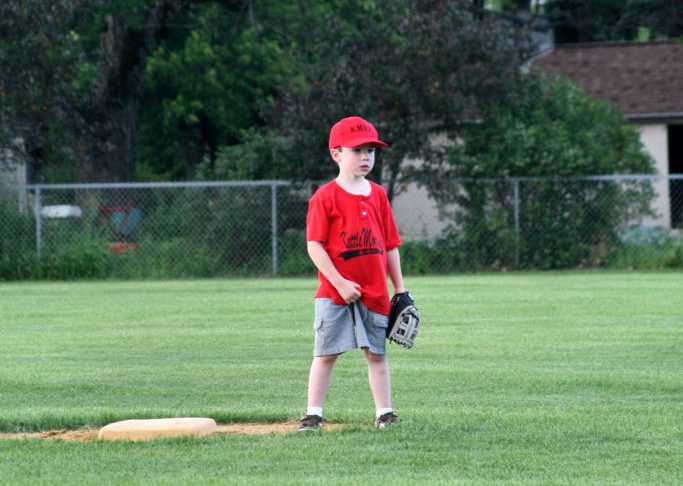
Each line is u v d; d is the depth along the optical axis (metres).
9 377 23.50
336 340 17.14
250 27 85.88
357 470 14.19
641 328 31.05
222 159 64.00
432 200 68.00
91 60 74.25
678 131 89.44
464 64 56.75
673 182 75.12
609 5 116.38
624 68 85.69
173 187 58.53
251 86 90.94
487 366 24.34
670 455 15.05
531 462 14.59
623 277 50.84
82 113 66.44
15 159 60.94
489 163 57.56
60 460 15.03
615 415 18.16
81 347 28.45
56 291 47.66
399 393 20.91
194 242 57.97
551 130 58.81
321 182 58.09
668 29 113.69
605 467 14.30
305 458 14.94
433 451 15.33
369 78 56.53
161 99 92.94
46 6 57.56
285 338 29.92
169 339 29.89
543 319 33.53
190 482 13.54
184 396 21.00
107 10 68.50
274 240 57.09
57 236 58.06
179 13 79.88
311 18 76.56
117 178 73.12
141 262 57.56
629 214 58.09
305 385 22.20
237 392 21.39
